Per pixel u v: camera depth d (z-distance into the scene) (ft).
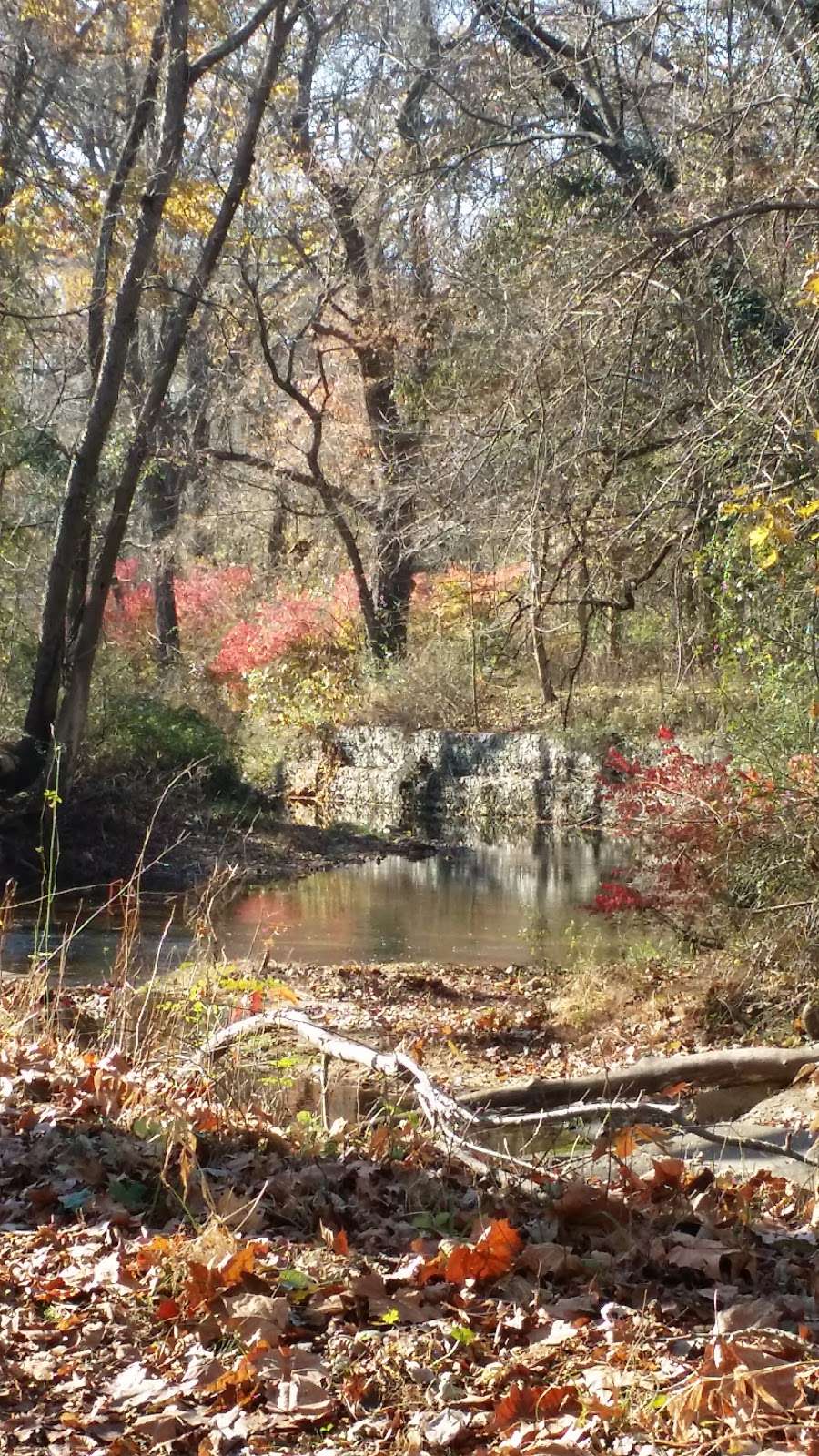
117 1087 20.44
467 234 70.59
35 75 73.31
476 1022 34.12
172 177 64.03
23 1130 18.40
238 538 137.08
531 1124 23.48
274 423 119.14
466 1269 14.03
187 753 72.13
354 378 114.32
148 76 65.16
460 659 93.56
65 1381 11.96
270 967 40.70
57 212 76.43
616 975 37.11
